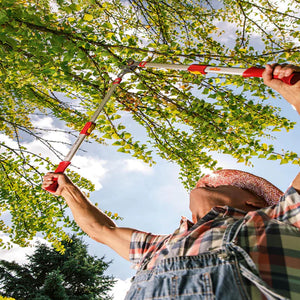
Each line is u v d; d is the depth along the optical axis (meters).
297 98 0.80
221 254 0.82
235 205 1.23
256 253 0.83
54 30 1.69
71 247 15.47
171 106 2.55
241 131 2.80
